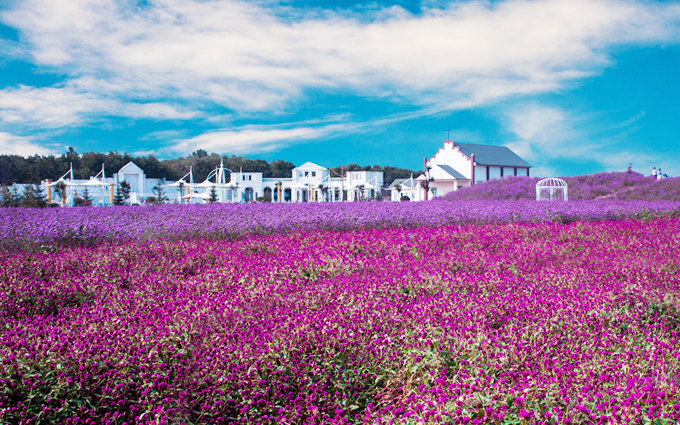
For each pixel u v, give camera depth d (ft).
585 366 12.70
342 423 10.37
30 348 12.09
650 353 13.34
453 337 14.19
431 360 13.12
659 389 10.90
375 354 13.76
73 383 11.01
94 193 183.42
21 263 25.25
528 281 22.17
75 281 21.89
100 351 12.14
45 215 44.70
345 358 13.39
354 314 16.47
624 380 11.86
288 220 43.62
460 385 11.24
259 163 331.16
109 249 31.12
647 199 105.91
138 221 42.96
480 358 13.08
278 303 18.08
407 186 236.63
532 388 10.93
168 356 12.64
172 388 11.21
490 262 27.12
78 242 35.50
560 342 14.66
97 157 272.51
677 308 17.90
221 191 185.37
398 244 33.73
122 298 19.15
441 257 28.84
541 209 57.88
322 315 15.98
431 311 16.76
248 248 32.22
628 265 25.20
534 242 35.73
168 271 25.26
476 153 218.18
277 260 27.40
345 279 22.72
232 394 11.55
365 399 12.43
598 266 26.11
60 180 140.67
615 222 51.47
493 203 70.64
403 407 11.00
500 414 9.96
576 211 57.82
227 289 20.54
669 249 31.30
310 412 11.28
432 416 10.02
